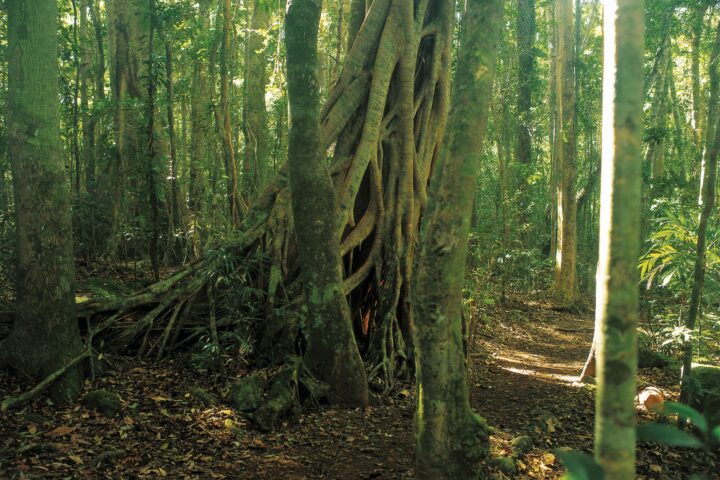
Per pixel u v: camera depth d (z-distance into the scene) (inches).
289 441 240.5
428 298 159.9
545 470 217.8
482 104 152.9
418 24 379.9
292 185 280.2
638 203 79.2
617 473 73.8
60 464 198.1
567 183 725.9
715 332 360.2
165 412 250.1
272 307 320.8
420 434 166.2
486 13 151.0
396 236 358.9
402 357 337.7
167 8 419.8
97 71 685.9
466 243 159.2
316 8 267.1
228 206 507.5
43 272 254.5
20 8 245.4
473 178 155.1
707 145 300.8
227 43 454.3
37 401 243.3
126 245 506.3
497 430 254.2
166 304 317.1
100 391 252.5
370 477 207.6
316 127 274.5
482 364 398.9
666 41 703.7
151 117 407.5
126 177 521.3
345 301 289.1
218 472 207.6
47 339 254.2
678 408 62.3
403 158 364.8
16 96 248.1
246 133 611.2
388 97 374.6
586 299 813.9
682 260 298.8
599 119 925.2
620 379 75.8
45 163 253.0
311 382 279.9
